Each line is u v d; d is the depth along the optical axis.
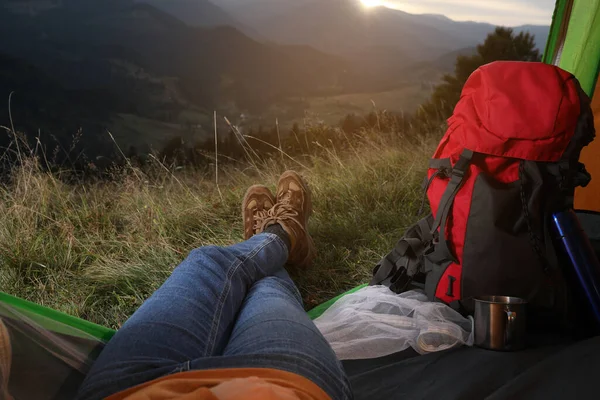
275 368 0.94
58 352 1.22
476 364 1.54
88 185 4.19
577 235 1.74
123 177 4.14
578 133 1.74
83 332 1.36
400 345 1.72
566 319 1.75
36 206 3.51
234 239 3.08
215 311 1.23
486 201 1.75
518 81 1.79
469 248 1.79
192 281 1.29
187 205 3.71
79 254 2.95
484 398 1.36
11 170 3.75
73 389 1.20
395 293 2.05
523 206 1.74
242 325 1.19
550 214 1.76
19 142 3.87
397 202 3.74
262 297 1.35
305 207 2.90
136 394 0.77
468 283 1.79
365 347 1.71
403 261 2.07
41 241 2.96
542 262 1.74
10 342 1.10
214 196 4.00
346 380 1.07
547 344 1.70
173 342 1.04
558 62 2.87
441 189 1.90
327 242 3.04
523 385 1.32
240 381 0.78
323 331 1.80
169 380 0.81
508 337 1.61
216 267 1.38
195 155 5.07
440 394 1.40
